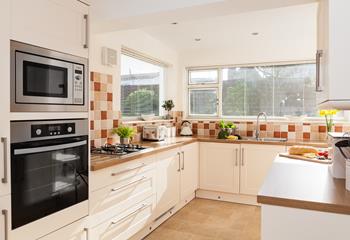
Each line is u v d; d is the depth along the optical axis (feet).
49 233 5.50
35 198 5.16
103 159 7.45
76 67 6.07
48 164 5.44
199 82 15.96
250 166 12.64
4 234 4.62
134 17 7.52
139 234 9.11
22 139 4.88
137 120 12.82
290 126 13.61
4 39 4.57
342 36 4.18
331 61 4.24
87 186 6.49
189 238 9.33
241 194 12.96
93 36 9.37
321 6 5.57
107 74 10.08
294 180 5.65
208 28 11.53
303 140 13.05
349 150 5.70
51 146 5.43
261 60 14.16
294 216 4.43
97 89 9.57
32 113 5.07
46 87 5.35
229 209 12.17
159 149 9.72
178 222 10.68
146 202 9.08
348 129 12.37
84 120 6.33
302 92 13.84
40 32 5.22
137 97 12.91
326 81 4.59
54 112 5.53
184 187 12.14
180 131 15.98
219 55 15.05
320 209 4.24
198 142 13.65
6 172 4.58
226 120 15.05
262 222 4.61
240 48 14.60
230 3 6.61
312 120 13.57
